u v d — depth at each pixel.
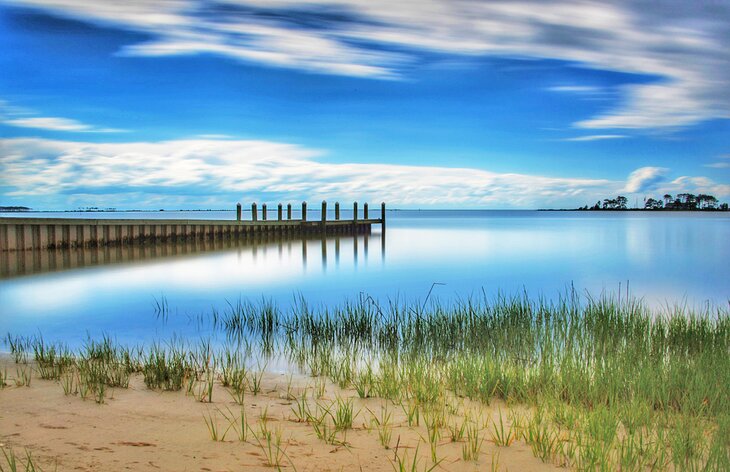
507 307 12.45
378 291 19.28
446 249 35.56
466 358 7.95
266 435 4.75
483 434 4.89
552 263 27.69
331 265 26.78
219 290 18.94
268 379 7.28
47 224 28.50
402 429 5.01
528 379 6.62
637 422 5.08
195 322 12.91
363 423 5.18
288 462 4.13
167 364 7.55
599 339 9.42
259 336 11.18
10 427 4.84
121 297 17.02
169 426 4.98
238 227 40.59
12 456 3.82
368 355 9.40
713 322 10.89
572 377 6.36
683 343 9.39
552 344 8.89
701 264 27.17
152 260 27.83
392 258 30.00
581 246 37.69
